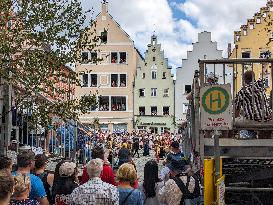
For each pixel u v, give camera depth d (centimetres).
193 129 1013
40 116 1203
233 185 944
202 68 796
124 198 696
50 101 1235
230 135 816
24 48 1234
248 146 786
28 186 561
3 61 1161
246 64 813
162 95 7144
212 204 650
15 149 1041
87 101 1282
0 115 1011
